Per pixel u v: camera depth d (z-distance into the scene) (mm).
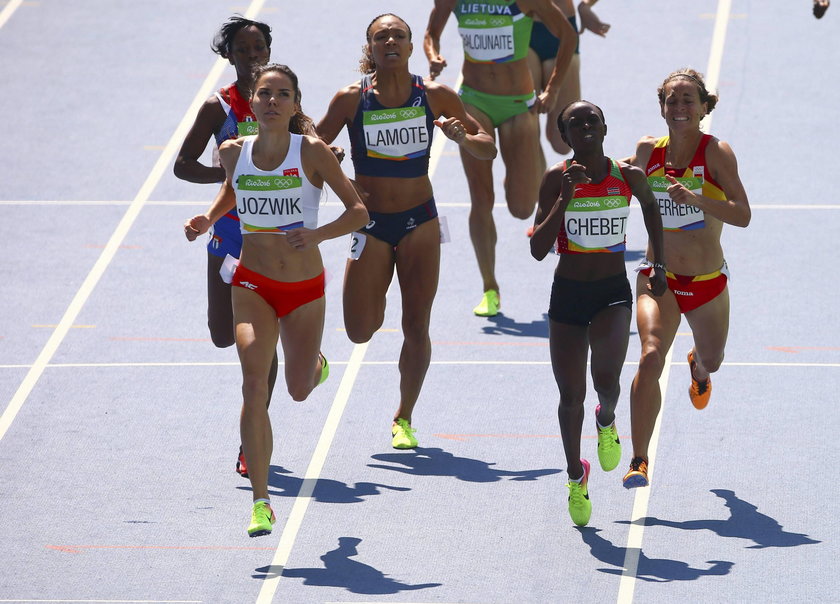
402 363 29750
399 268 29594
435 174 44812
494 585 24531
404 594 24250
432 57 36094
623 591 24234
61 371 33531
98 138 47000
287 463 29312
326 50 51625
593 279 25609
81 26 54938
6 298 37281
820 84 48875
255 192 25219
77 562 25453
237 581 24797
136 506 27516
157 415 31375
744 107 47438
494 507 27359
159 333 35531
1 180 44281
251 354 25016
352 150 29578
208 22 54844
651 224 25656
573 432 25828
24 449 29828
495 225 39656
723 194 26859
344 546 25969
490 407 31625
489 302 36562
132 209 42594
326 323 36062
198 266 39281
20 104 49281
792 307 35906
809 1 55156
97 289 37875
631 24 53750
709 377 29781
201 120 28656
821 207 41375
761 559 25172
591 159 25219
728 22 53594
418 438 30328
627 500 27516
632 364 33281
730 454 29094
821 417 30516
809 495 27422
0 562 25438
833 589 24125
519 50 36031
